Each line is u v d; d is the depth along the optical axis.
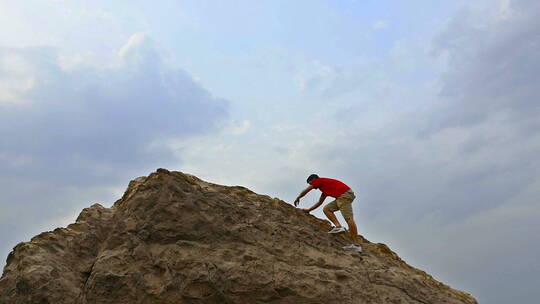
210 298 8.65
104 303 8.77
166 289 8.73
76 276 9.45
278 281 8.71
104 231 10.34
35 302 8.80
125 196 10.82
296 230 9.92
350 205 10.31
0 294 9.32
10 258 9.94
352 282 8.96
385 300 8.78
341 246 10.04
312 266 9.16
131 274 8.94
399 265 10.48
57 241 9.92
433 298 9.20
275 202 10.69
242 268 8.81
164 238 9.28
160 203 9.56
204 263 8.89
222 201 9.95
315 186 10.47
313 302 8.59
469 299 10.13
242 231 9.48
